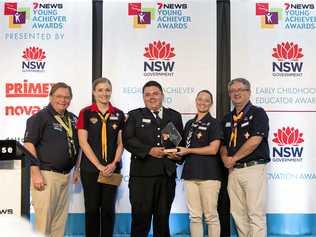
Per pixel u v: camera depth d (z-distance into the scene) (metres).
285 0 4.36
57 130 3.52
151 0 4.36
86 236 3.77
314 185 4.29
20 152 2.17
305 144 4.31
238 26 4.36
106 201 3.73
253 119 3.80
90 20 4.36
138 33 4.36
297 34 4.36
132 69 4.35
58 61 4.34
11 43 4.33
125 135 3.69
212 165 3.83
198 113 4.00
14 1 4.34
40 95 4.32
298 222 4.29
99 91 3.80
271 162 4.30
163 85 4.34
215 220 3.81
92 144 3.75
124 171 4.28
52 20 4.36
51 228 3.56
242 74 4.35
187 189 3.86
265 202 3.82
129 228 4.28
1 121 4.29
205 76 4.34
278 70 4.34
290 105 4.33
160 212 3.67
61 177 3.52
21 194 2.12
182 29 4.36
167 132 3.72
